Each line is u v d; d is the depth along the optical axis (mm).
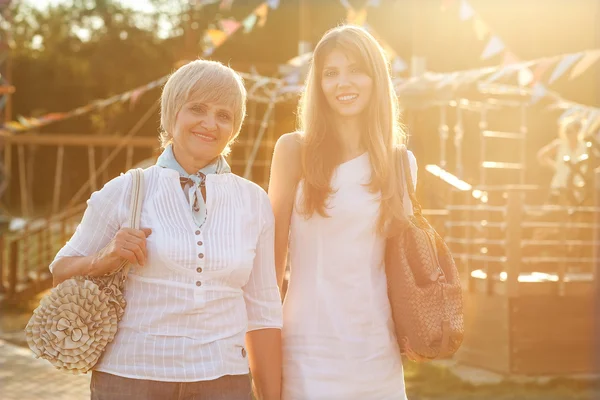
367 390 3273
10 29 21203
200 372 2910
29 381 7621
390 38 19734
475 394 7039
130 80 41906
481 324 8047
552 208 7961
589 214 8117
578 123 8930
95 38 45594
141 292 2934
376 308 3307
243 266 3051
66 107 44281
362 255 3309
